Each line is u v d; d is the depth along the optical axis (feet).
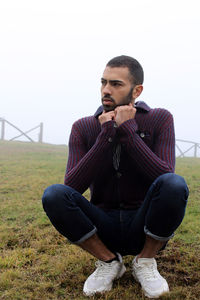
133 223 7.67
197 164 36.86
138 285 8.20
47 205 7.13
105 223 7.77
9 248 11.69
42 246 11.30
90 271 9.19
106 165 7.88
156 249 7.49
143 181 7.96
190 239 11.34
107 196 8.07
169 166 7.54
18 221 14.73
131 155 7.48
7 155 43.14
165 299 7.49
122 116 7.57
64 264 9.64
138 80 7.96
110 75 7.80
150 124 8.03
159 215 6.88
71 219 7.15
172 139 8.00
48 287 8.45
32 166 32.42
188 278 8.64
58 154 47.75
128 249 8.18
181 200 6.75
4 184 23.11
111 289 7.98
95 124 8.30
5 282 8.66
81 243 7.49
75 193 7.31
